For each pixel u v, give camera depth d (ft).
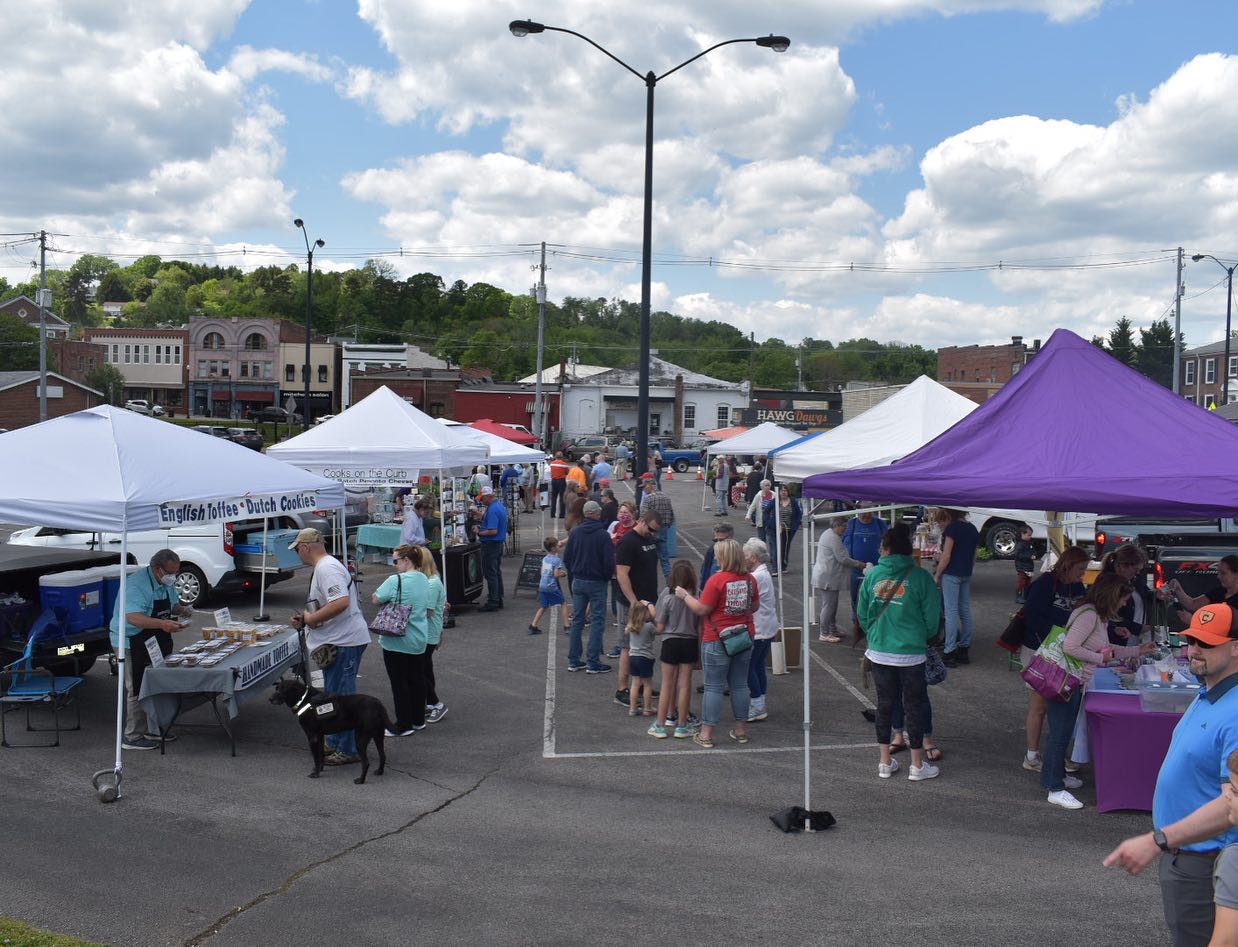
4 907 18.62
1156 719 23.15
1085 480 22.07
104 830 22.62
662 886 19.74
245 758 28.12
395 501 70.38
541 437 152.97
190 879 19.99
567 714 32.65
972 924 18.01
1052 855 21.29
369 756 28.27
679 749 28.94
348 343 275.39
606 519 58.34
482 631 46.42
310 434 48.91
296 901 19.01
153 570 29.53
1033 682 24.31
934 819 23.47
